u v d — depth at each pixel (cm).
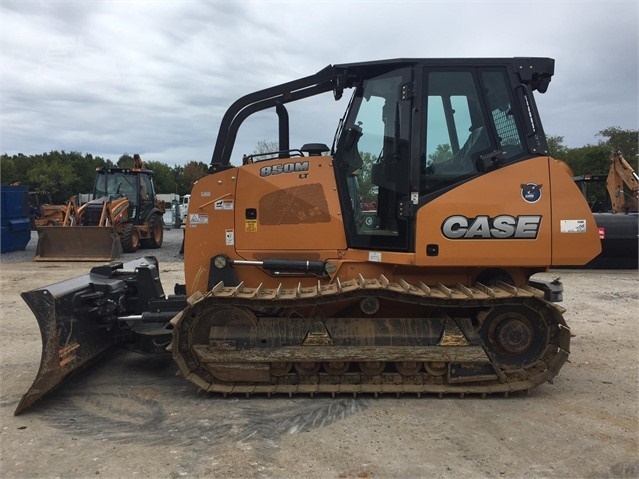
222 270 446
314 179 439
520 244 404
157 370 484
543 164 409
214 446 331
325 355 404
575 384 450
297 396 414
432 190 408
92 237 1318
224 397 410
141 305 490
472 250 404
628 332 631
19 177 5588
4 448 329
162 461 312
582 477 296
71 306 420
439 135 413
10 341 579
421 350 404
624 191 1441
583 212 407
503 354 419
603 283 995
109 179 1628
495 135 416
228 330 411
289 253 441
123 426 362
